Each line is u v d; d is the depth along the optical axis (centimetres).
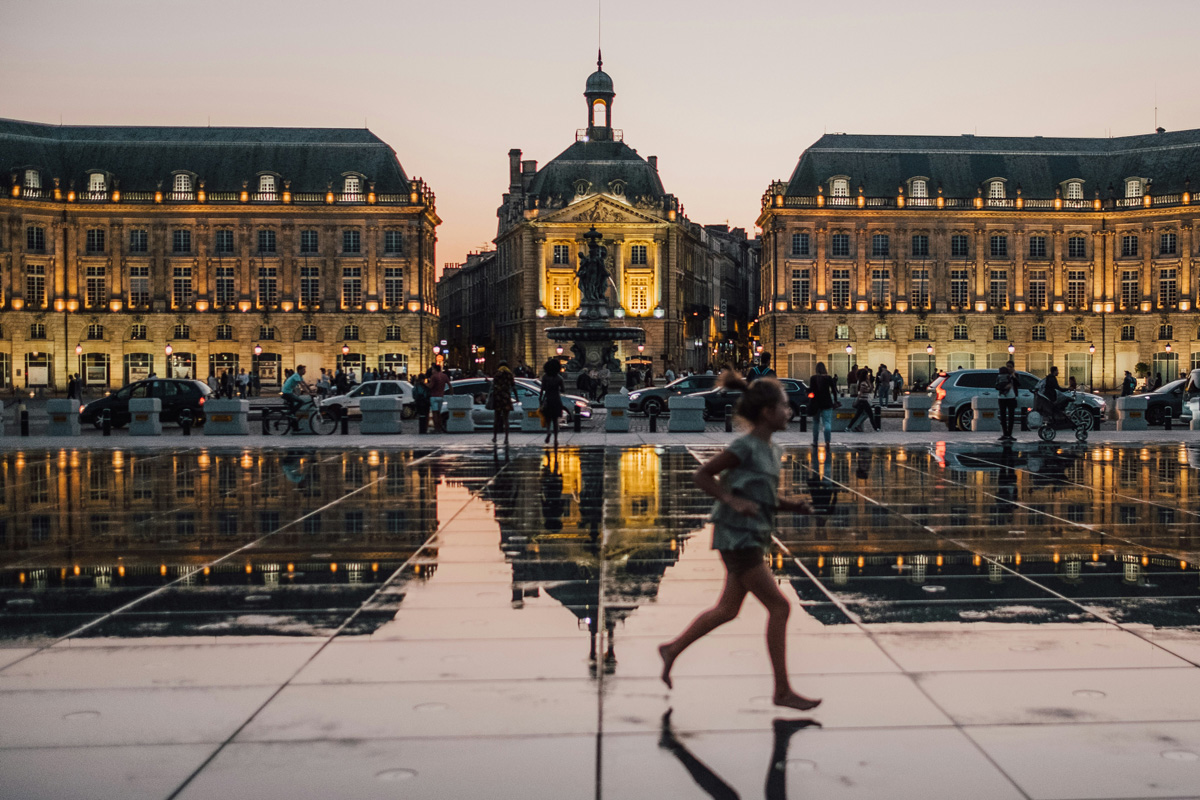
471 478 2028
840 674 725
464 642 814
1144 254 9806
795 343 9956
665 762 575
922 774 557
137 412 3544
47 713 655
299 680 720
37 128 9756
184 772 562
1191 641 809
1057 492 1753
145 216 9562
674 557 1168
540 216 10800
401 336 9806
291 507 1611
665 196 11356
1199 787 539
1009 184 10056
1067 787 540
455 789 540
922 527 1373
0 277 9219
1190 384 4175
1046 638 817
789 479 1961
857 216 9925
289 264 9712
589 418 4375
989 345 9994
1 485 1948
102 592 1005
